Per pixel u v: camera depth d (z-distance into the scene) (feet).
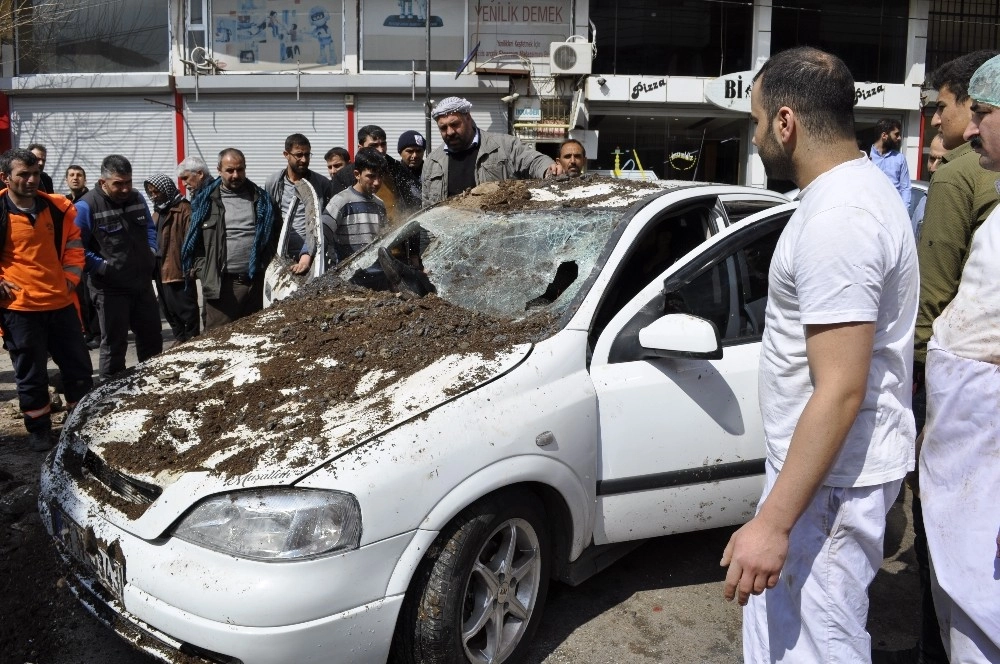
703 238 11.23
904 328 5.68
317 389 8.53
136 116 45.01
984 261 5.93
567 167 18.99
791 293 5.70
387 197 19.30
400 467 7.27
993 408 5.73
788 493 5.27
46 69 45.21
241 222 18.75
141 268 18.19
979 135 6.09
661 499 9.48
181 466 7.65
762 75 5.99
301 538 6.86
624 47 45.19
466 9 44.11
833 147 5.65
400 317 10.25
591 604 10.13
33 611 9.73
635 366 9.37
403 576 7.25
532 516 8.54
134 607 7.29
